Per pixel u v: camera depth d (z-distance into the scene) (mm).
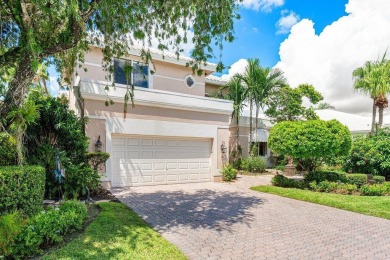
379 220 9133
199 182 17062
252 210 10164
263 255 5977
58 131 11500
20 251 5035
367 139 19844
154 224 8070
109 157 13289
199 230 7641
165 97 15477
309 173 16156
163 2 7512
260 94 23188
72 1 5164
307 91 30422
